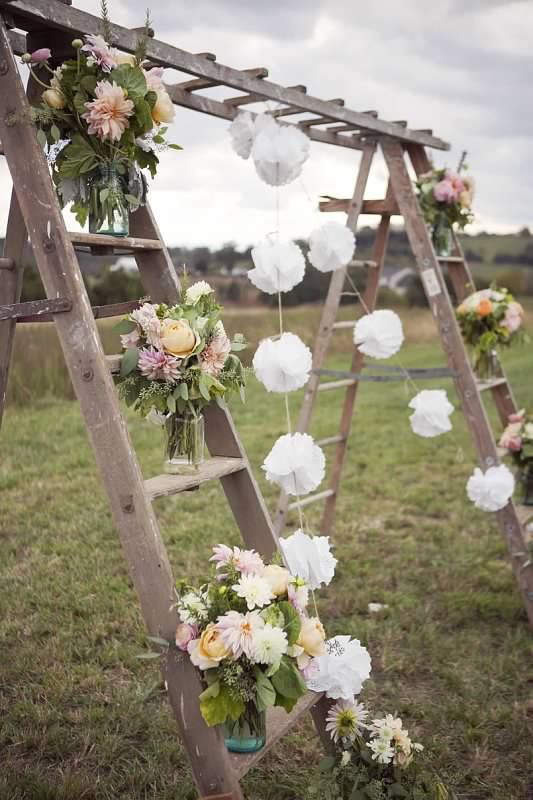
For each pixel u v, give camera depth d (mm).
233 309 17125
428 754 2881
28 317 2553
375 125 4156
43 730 2994
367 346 3701
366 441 8297
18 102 2162
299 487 2777
